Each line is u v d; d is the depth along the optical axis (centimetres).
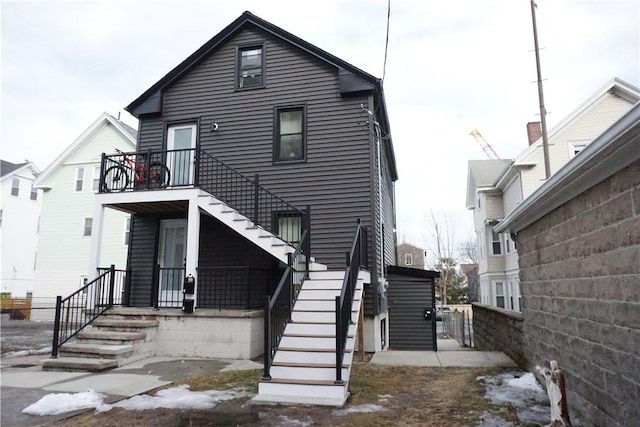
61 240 1828
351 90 941
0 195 2580
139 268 1021
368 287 868
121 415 410
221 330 748
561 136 1537
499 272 1952
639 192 269
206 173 984
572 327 393
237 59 1046
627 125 236
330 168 934
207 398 466
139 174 975
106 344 703
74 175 1870
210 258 978
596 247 337
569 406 400
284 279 554
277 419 393
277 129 988
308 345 521
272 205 941
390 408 426
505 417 386
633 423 279
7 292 2553
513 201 1730
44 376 587
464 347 1313
